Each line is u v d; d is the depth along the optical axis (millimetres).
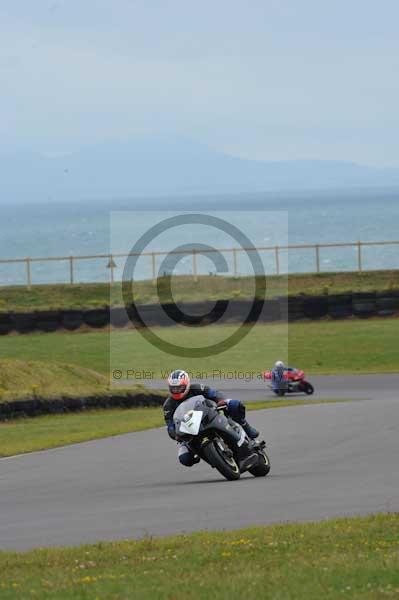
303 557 24438
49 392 77625
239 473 41906
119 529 31375
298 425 63312
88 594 21156
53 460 52781
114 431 65062
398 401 75750
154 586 21766
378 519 29484
